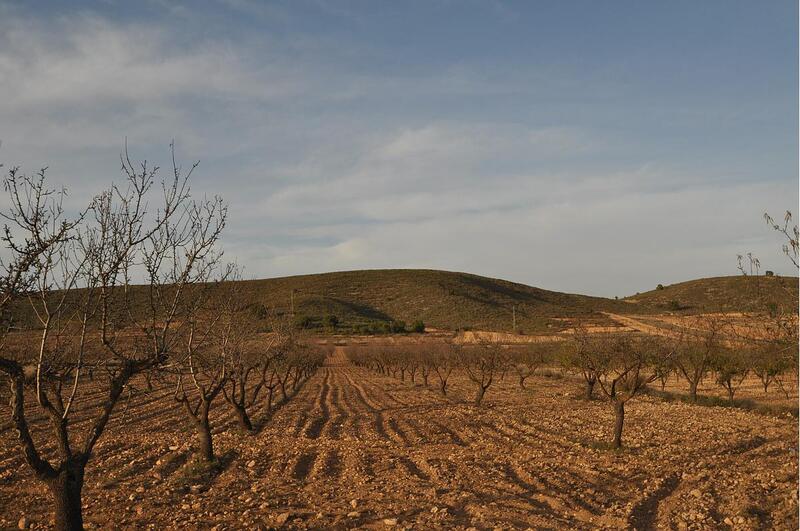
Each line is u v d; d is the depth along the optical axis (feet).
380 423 95.76
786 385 146.30
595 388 149.18
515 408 113.39
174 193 35.09
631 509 42.47
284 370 147.43
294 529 38.52
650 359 66.90
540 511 42.37
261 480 54.49
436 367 152.25
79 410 105.91
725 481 50.49
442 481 52.54
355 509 43.52
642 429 82.58
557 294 552.41
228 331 66.59
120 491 49.75
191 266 35.83
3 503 46.52
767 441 71.41
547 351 188.96
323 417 106.32
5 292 27.32
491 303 467.11
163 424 93.40
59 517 32.01
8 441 72.79
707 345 113.60
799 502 40.52
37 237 28.45
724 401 115.24
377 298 491.72
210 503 45.52
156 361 34.83
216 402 125.90
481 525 38.78
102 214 31.94
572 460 61.05
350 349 274.36
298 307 431.02
